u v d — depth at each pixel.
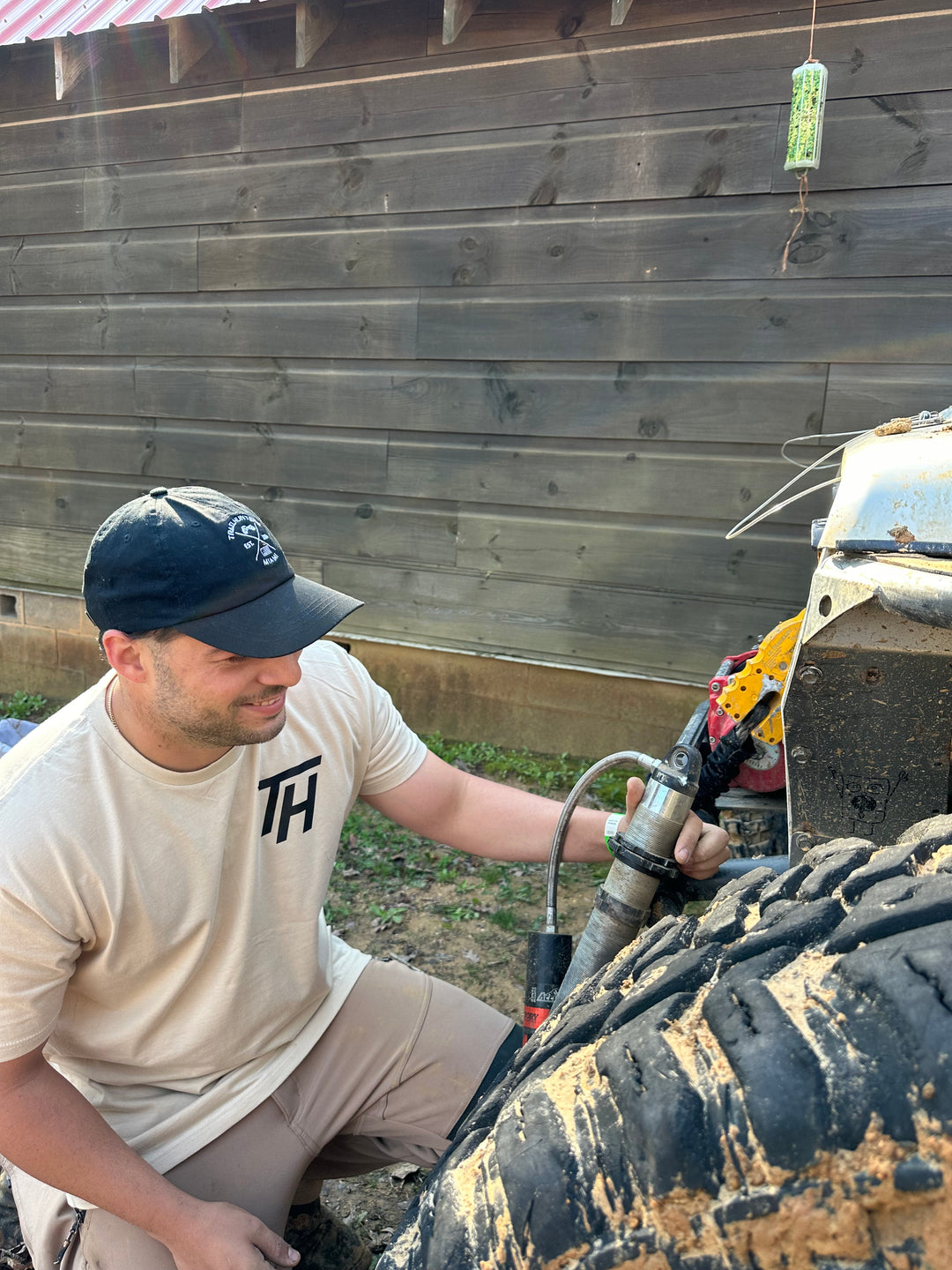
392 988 1.79
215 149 5.44
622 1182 0.97
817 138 3.85
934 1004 0.88
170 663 1.29
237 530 1.32
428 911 3.77
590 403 4.81
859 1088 0.88
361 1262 2.01
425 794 1.81
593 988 1.25
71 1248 1.51
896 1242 0.86
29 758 1.39
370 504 5.43
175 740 1.38
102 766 1.39
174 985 1.49
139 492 6.07
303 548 5.65
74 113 5.78
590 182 4.63
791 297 4.34
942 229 4.05
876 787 1.50
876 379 4.26
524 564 5.11
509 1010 3.13
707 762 2.55
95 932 1.40
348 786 1.67
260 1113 1.62
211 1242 1.35
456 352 5.05
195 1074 1.59
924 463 1.43
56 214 5.96
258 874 1.53
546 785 4.74
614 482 4.84
